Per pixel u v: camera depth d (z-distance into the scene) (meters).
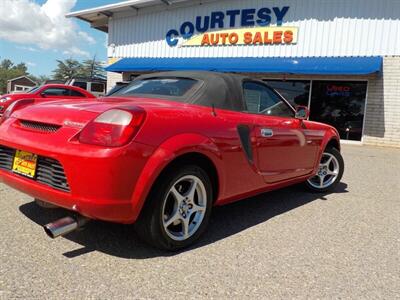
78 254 2.90
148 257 2.92
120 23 18.02
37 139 2.90
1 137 3.22
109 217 2.63
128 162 2.59
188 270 2.75
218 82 3.64
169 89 3.68
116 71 17.00
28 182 2.93
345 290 2.59
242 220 3.96
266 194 5.14
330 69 12.33
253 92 3.98
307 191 5.37
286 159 4.21
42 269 2.64
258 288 2.55
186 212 3.10
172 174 2.88
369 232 3.78
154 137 2.73
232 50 15.35
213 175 3.31
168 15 16.75
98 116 2.67
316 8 13.53
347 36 13.11
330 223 4.00
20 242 3.05
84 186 2.59
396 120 12.52
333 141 5.38
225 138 3.28
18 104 3.49
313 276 2.77
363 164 8.39
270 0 14.34
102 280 2.54
